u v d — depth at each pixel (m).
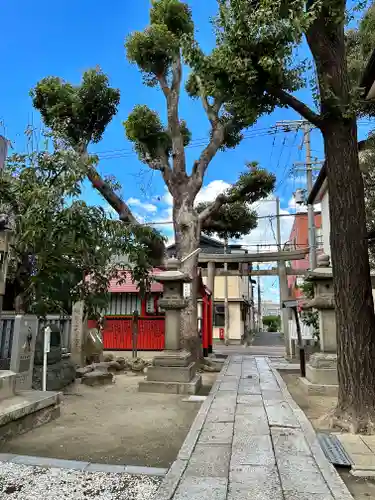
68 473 3.45
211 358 14.39
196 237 11.72
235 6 4.85
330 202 5.41
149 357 14.18
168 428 5.13
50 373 7.18
